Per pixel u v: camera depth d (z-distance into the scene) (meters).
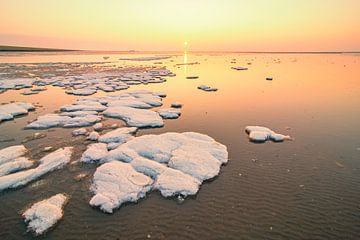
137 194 8.88
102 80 34.81
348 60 86.44
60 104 21.91
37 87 29.59
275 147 13.16
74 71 46.56
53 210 8.05
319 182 9.95
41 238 7.17
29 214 7.98
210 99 24.30
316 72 46.25
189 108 20.98
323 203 8.69
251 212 8.24
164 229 7.52
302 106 21.41
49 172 10.45
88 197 8.91
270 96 25.47
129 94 25.30
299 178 10.23
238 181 9.98
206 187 9.55
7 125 16.33
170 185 9.27
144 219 7.89
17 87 29.14
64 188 9.44
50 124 16.09
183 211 8.25
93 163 11.21
